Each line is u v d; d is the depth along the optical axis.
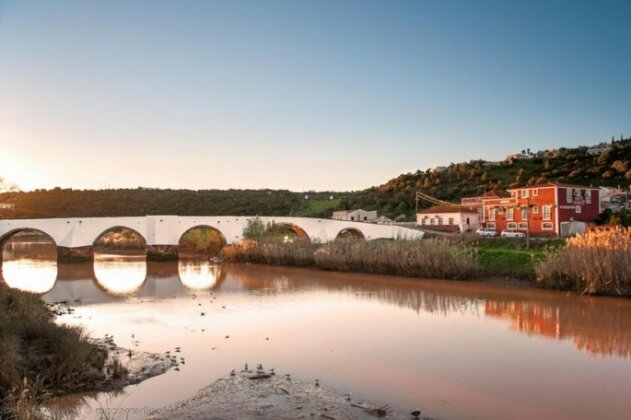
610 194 85.38
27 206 118.94
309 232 70.75
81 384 14.71
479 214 74.38
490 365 17.31
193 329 23.20
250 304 30.44
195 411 12.98
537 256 41.06
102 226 64.19
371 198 117.69
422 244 47.62
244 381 15.38
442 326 23.75
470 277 41.25
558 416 12.84
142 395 14.18
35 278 46.97
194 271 52.09
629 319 25.14
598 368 16.91
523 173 115.81
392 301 31.39
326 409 13.14
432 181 123.62
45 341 16.45
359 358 18.22
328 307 29.25
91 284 42.19
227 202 125.06
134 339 21.12
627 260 31.53
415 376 16.09
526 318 25.59
